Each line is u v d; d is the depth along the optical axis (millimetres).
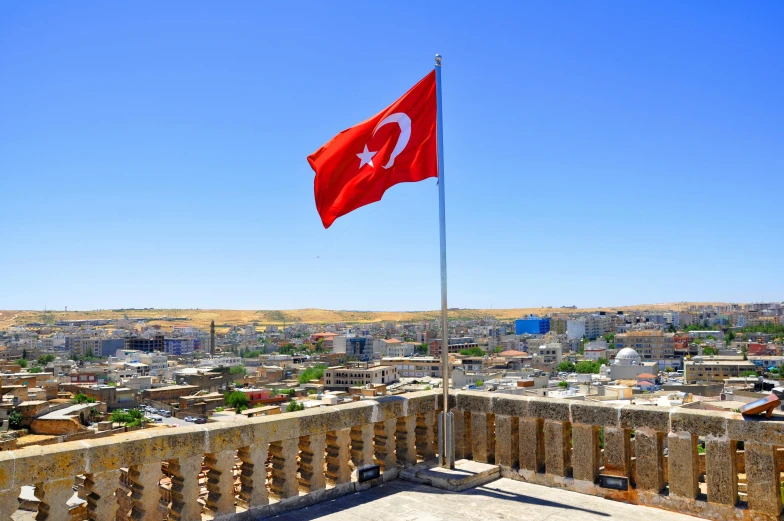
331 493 10672
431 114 12500
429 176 12375
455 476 11266
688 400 103125
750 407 9133
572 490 10961
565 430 11242
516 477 11695
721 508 9375
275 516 9812
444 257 11984
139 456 8414
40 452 7625
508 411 11828
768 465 8961
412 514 9914
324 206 12352
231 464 9391
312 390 182750
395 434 12086
